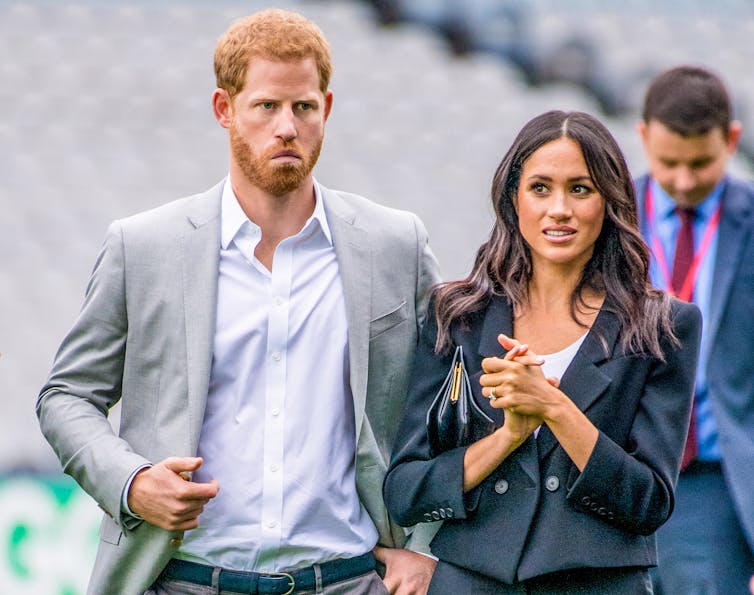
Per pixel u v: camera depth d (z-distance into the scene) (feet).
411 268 50.16
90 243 130.82
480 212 136.05
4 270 126.82
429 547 48.55
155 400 48.11
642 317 44.73
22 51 147.23
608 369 44.55
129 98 144.56
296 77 46.09
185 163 139.33
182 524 45.16
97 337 48.24
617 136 142.41
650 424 44.34
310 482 47.34
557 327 45.73
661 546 62.54
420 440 46.60
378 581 48.85
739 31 152.66
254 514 47.06
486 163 141.08
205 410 47.57
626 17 152.35
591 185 44.65
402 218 50.80
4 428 107.76
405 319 49.70
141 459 46.29
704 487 61.82
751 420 61.41
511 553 43.80
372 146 140.87
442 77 148.15
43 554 81.46
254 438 47.32
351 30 151.23
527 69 149.69
